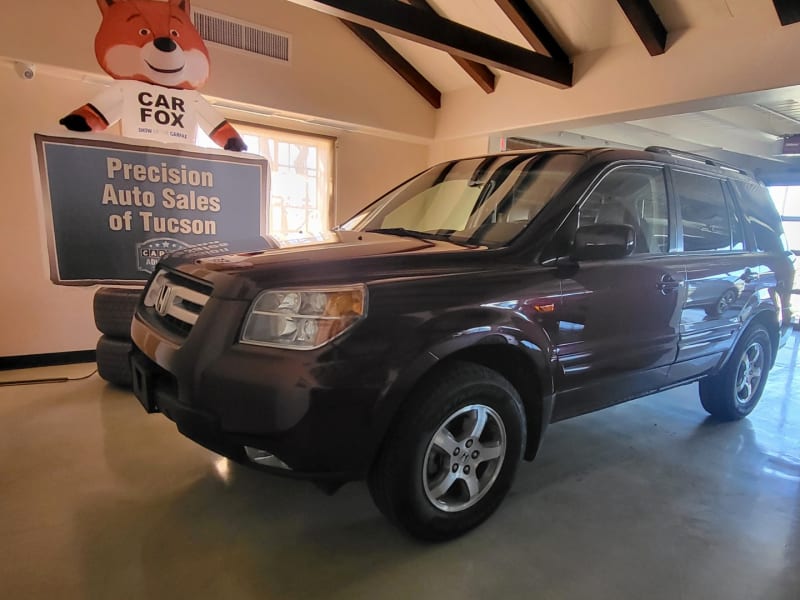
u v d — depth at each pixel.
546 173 2.51
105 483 2.40
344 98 5.83
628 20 4.50
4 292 4.25
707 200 3.06
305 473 1.69
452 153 6.83
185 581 1.78
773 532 2.21
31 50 3.95
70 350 4.58
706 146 8.34
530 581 1.84
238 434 1.66
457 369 1.93
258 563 1.89
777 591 1.84
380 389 1.69
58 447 2.75
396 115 6.35
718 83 4.21
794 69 3.80
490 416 2.06
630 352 2.50
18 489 2.33
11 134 4.14
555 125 5.66
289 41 5.31
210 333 1.72
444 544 2.04
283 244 2.29
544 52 5.08
